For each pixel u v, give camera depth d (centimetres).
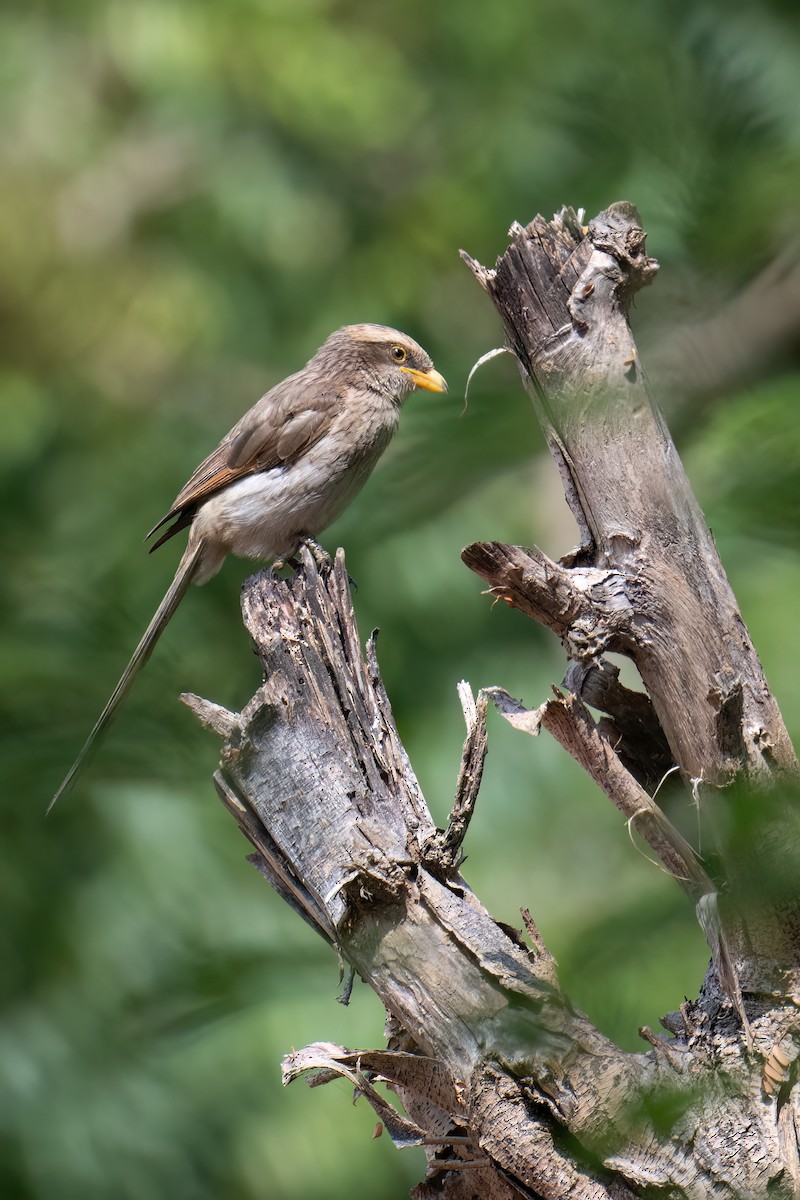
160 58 1789
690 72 710
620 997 508
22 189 1912
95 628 1012
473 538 1433
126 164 1981
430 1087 548
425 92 1816
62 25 1897
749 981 547
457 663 1409
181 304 1820
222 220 1814
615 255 612
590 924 522
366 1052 548
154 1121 1286
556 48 1285
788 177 695
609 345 607
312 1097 1316
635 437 600
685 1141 511
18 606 1034
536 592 586
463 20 1647
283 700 590
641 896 535
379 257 1738
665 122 709
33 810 1280
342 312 1728
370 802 574
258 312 1802
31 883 1295
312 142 1823
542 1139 513
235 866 1320
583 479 605
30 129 1928
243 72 1808
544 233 619
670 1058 521
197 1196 1277
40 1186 1260
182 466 1530
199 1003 909
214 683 1103
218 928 1280
